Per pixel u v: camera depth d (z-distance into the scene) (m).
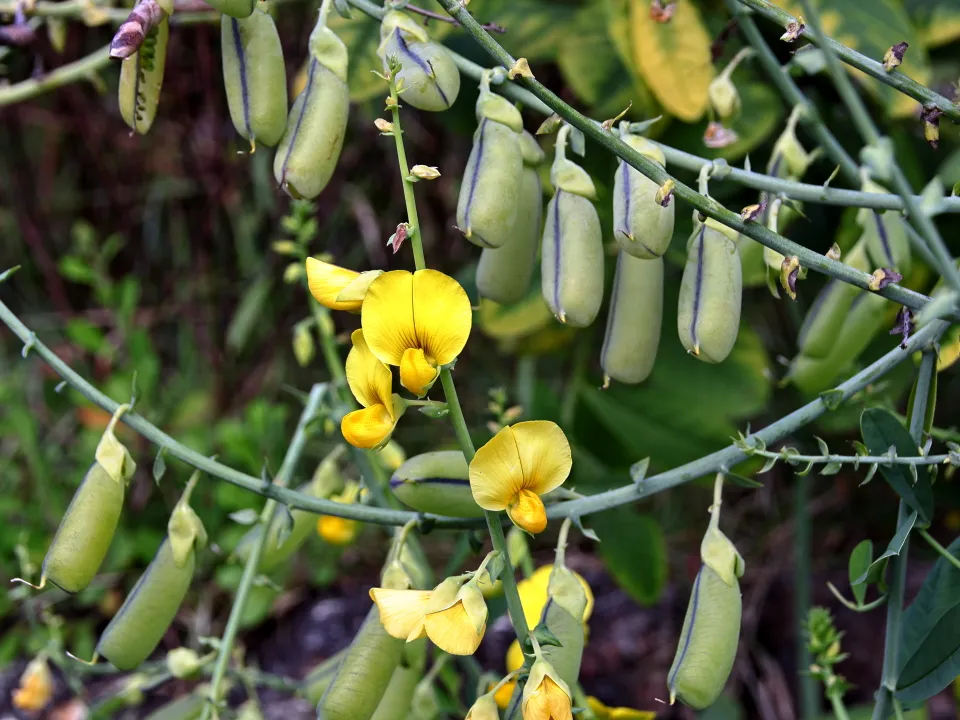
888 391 0.65
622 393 0.69
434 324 0.45
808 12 0.42
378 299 0.44
